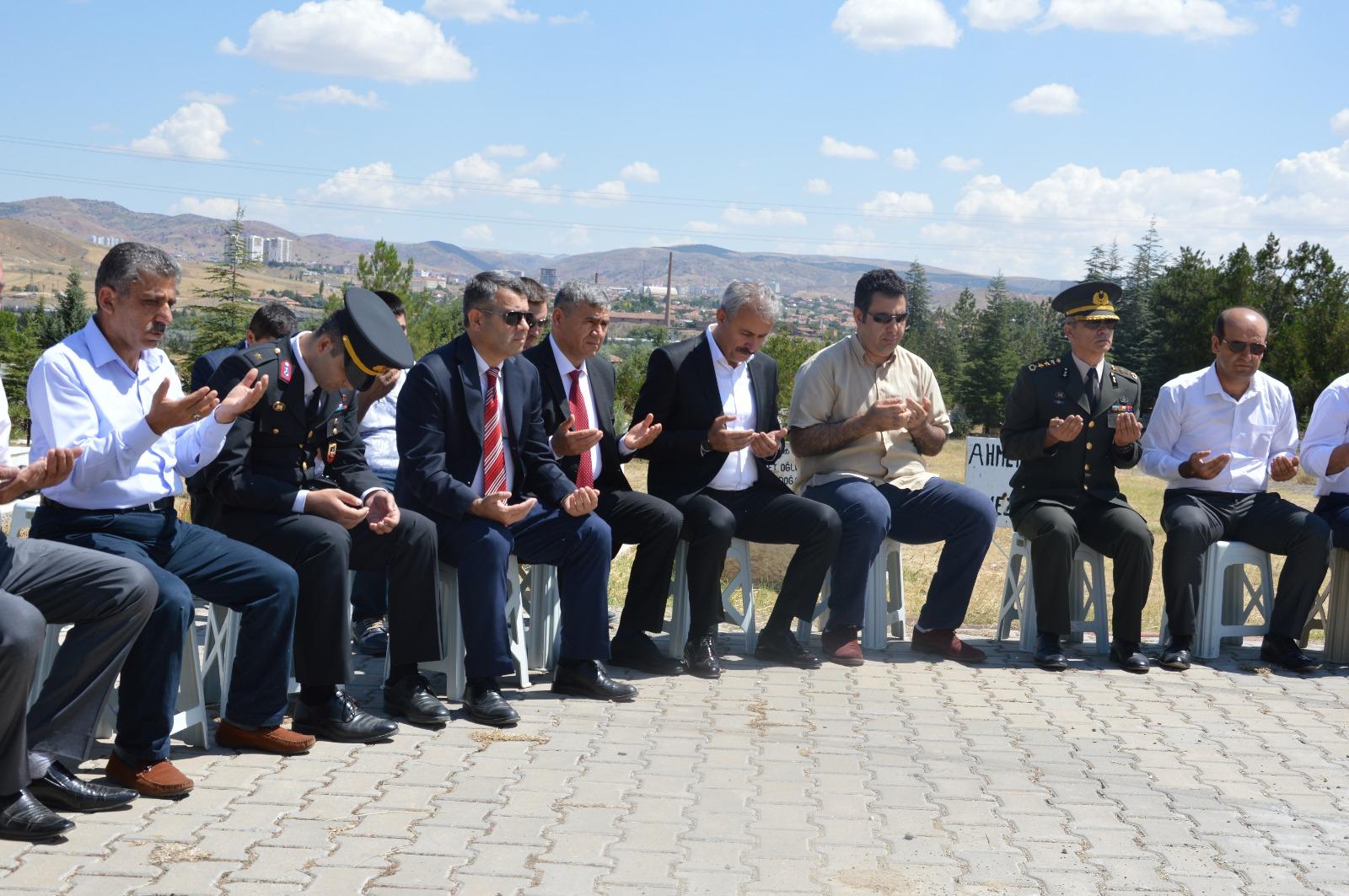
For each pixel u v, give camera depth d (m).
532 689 5.94
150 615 4.19
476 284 5.68
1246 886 3.80
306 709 5.01
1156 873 3.88
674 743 5.09
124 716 4.23
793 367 35.84
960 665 6.75
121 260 4.45
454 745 4.95
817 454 7.06
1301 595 6.89
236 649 5.09
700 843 3.97
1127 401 7.11
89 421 4.42
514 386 5.89
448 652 5.66
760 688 6.10
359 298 5.11
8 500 3.88
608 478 6.59
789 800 4.42
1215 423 7.18
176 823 3.96
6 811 3.73
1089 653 7.14
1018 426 7.12
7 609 3.64
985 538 6.84
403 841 3.87
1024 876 3.82
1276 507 7.07
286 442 5.06
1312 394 36.53
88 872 3.53
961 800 4.50
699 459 6.64
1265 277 45.56
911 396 7.21
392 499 5.18
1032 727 5.54
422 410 5.59
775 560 9.59
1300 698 6.28
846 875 3.76
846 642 6.70
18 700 3.67
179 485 4.76
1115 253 84.62
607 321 6.36
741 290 6.62
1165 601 6.94
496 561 5.37
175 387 4.76
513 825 4.05
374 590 6.79
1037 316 82.75
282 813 4.08
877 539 6.69
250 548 4.76
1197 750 5.28
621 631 6.49
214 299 30.36
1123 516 6.82
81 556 4.04
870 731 5.39
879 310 6.93
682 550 6.61
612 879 3.64
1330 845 4.20
